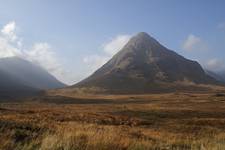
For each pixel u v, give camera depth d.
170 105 120.25
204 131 34.50
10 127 13.71
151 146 11.60
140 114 71.44
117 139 10.99
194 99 173.25
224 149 10.54
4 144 8.70
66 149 8.56
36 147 8.85
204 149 11.09
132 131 23.41
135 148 10.48
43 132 13.07
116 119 45.75
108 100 177.88
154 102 154.50
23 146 8.95
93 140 9.76
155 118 61.53
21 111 50.38
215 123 49.38
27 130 13.49
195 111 81.06
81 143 9.34
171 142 15.35
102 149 9.23
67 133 10.92
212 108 100.69
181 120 53.47
